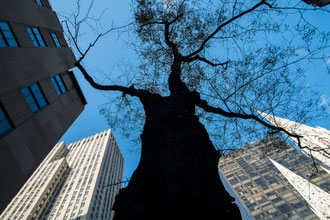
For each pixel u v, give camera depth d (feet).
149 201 6.21
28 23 60.49
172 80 18.16
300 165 121.90
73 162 233.96
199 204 5.50
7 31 52.01
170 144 8.09
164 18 22.91
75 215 135.44
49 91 64.23
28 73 54.70
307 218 114.01
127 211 6.34
